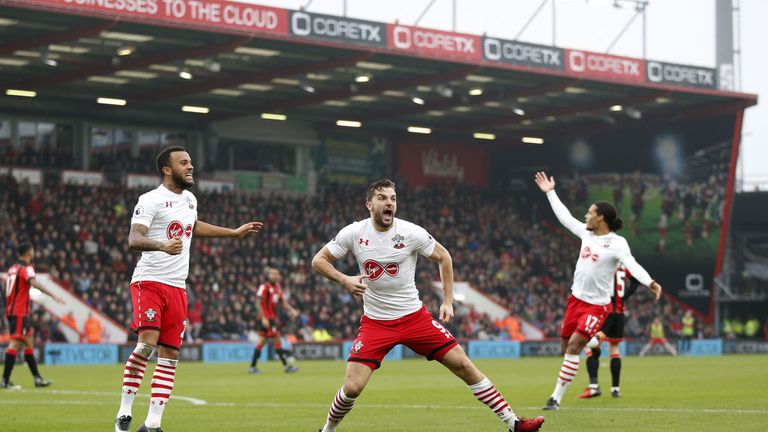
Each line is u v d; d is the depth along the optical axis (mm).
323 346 71875
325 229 88438
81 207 77188
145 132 87125
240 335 71938
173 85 78375
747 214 104875
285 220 86562
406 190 98250
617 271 28500
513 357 77000
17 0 55906
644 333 88375
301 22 66562
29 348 35719
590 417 22453
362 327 17125
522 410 24594
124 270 74688
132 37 64250
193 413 24578
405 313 16922
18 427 21266
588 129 98375
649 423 21125
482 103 84312
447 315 17047
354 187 97562
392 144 100438
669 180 94812
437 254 17125
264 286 47250
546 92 81000
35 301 65438
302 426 21312
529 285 91500
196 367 55750
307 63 72375
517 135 100688
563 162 100500
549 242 98875
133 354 18250
